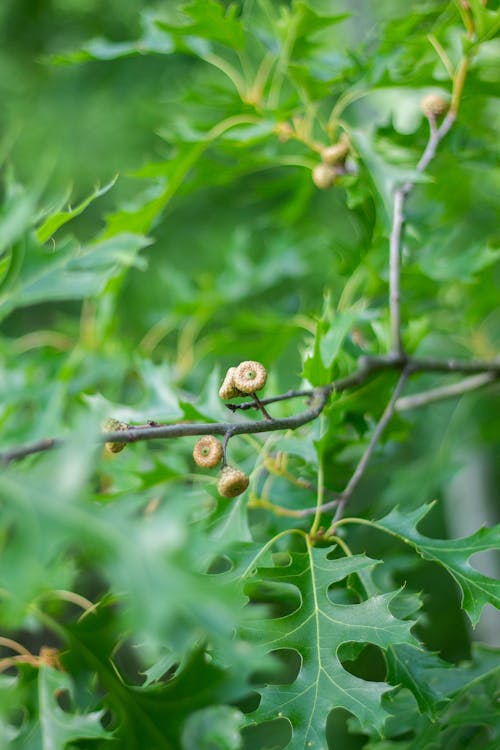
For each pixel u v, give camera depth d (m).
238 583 0.74
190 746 0.64
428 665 0.75
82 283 0.65
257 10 1.61
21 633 1.48
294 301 1.17
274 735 1.18
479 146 1.01
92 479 0.91
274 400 0.76
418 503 1.16
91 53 0.97
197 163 0.99
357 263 0.93
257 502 0.82
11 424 0.65
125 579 0.55
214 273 2.01
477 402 1.31
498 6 0.89
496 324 1.36
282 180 1.09
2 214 0.67
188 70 2.08
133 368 1.04
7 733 0.66
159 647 0.74
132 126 2.35
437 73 1.02
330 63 0.96
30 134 2.38
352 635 0.72
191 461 0.94
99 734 0.65
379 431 0.84
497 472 1.54
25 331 2.30
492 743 0.77
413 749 0.77
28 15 2.37
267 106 0.98
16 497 0.57
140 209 0.96
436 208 1.03
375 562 0.74
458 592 1.59
